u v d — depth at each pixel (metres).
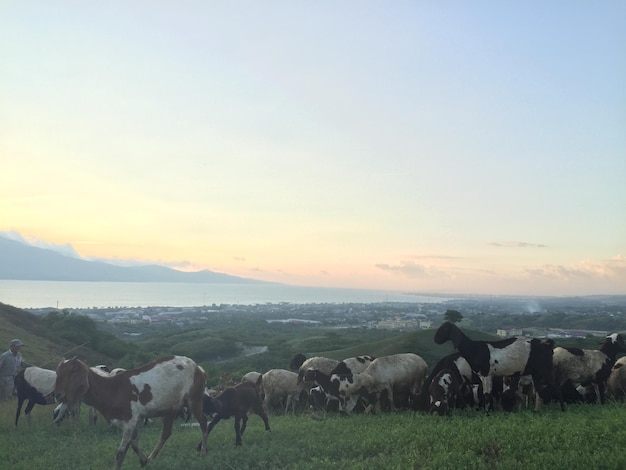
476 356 16.23
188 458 11.65
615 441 10.58
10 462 12.13
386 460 10.27
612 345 17.83
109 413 10.76
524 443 10.75
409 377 19.28
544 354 16.16
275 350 76.56
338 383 18.81
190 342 87.00
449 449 10.77
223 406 13.02
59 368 10.52
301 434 13.64
